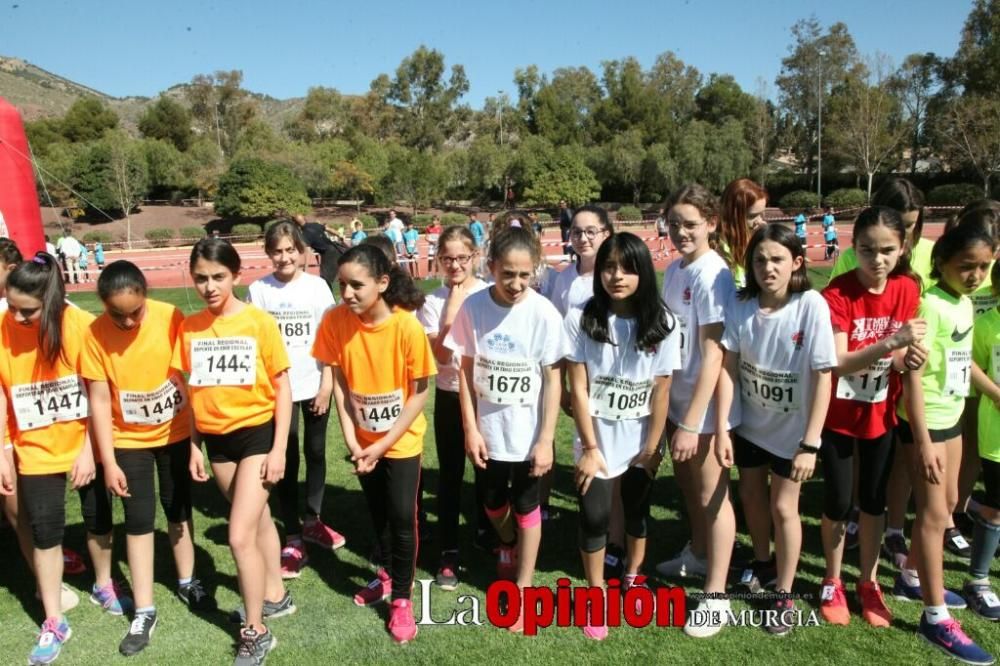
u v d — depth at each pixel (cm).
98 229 4234
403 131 6762
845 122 4362
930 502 307
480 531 410
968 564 382
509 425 327
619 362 314
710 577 331
